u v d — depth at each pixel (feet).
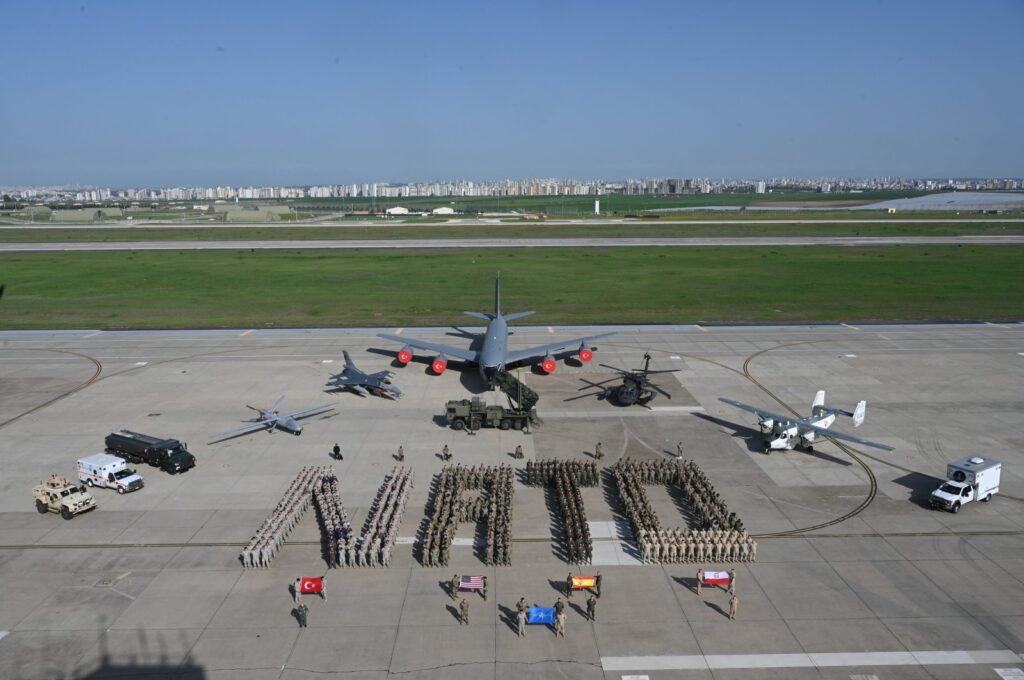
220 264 508.53
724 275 441.27
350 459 164.14
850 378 227.81
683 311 335.67
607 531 131.34
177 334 295.48
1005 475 155.43
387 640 100.12
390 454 167.12
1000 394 211.20
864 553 123.34
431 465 160.56
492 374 206.39
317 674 93.20
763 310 336.70
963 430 182.39
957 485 139.54
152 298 379.76
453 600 109.70
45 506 139.85
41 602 109.70
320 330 301.22
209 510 140.26
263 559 119.03
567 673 93.35
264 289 406.21
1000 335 284.20
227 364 247.91
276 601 109.60
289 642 99.66
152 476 155.84
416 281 430.20
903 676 92.48
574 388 219.20
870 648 98.07
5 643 100.12
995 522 134.51
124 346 275.18
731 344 272.31
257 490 148.97
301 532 131.54
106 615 106.32
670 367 241.35
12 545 127.13
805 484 151.12
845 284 404.57
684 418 192.24
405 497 141.28
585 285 410.11
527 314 288.92
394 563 120.37
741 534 123.65
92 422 191.31
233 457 166.20
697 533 123.13
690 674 93.15
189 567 119.44
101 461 150.10
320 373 236.22
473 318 323.98
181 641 100.07
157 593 111.96
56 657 96.99
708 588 113.09
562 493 138.92
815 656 96.43
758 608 107.34
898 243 603.26
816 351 261.24
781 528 132.16
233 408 201.87
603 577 116.06
